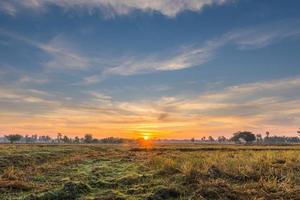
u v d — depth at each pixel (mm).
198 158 29781
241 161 23875
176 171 21469
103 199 14328
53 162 33406
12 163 28172
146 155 45812
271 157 26891
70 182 16359
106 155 46156
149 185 17297
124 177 19578
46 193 14922
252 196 14773
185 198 14742
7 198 14898
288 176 18344
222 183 16938
